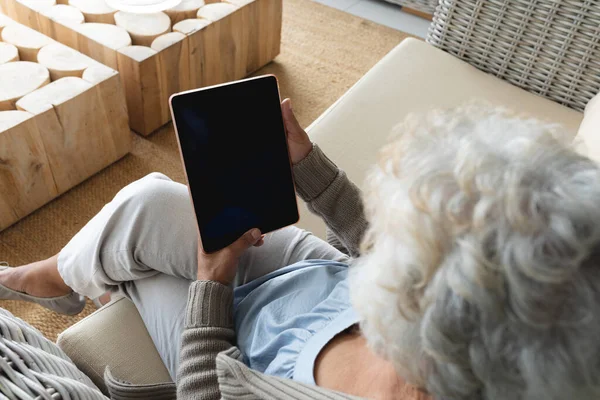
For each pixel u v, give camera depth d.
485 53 1.36
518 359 0.38
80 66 1.51
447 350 0.40
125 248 0.87
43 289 1.14
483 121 0.46
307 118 1.89
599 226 0.37
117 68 1.62
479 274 0.38
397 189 0.45
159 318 0.87
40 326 1.31
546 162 0.40
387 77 1.32
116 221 0.88
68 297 1.17
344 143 1.18
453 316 0.39
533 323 0.37
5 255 1.41
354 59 2.16
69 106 1.41
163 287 0.89
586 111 1.20
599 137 0.97
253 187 0.82
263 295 0.79
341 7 2.42
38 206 1.50
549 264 0.36
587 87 1.26
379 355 0.49
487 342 0.38
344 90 2.02
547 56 1.28
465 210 0.40
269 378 0.52
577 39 1.23
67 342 0.88
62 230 1.49
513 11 1.28
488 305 0.38
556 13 1.23
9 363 0.62
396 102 1.27
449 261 0.40
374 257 0.46
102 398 0.69
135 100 1.66
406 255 0.42
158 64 1.61
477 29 1.35
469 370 0.40
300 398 0.48
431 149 0.45
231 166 0.80
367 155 1.17
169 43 1.62
